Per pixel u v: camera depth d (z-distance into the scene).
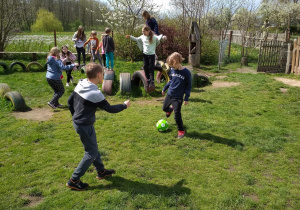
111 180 3.69
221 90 8.76
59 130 5.47
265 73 11.69
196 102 7.44
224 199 3.27
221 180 3.71
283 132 5.32
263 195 3.39
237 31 23.28
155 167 4.04
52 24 44.44
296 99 7.65
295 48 11.34
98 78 3.35
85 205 3.17
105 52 10.34
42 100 7.72
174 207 3.16
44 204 3.18
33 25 44.25
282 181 3.72
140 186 3.56
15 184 3.58
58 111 6.83
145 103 7.59
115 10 14.31
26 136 5.11
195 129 5.45
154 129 5.47
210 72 12.34
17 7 14.39
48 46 17.50
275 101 7.52
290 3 36.12
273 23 37.97
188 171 3.94
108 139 5.00
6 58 13.85
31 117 6.34
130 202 3.25
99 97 3.18
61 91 6.96
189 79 4.87
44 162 4.18
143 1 13.86
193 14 14.97
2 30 14.13
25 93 8.27
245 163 4.20
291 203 3.25
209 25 17.84
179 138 5.04
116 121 5.93
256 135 5.20
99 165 3.63
